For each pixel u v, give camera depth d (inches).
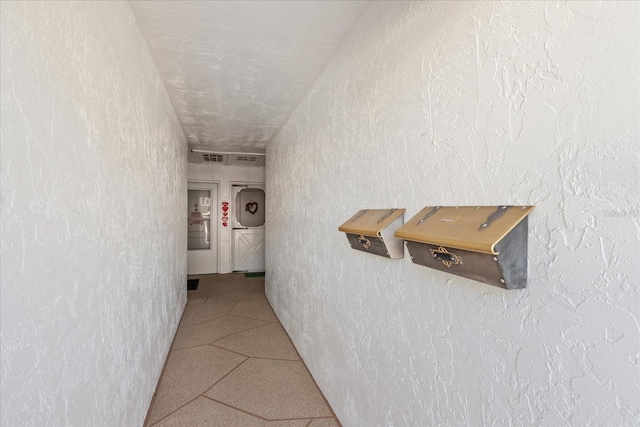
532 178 27.9
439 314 39.8
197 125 145.9
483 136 33.1
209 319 148.4
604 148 22.5
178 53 79.9
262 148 195.0
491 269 28.6
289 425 74.8
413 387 45.1
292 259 123.6
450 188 37.9
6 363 24.0
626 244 21.3
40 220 28.8
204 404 82.7
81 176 37.9
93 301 41.8
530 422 28.1
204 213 256.5
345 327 70.6
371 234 47.1
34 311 28.0
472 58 34.5
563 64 25.3
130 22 61.0
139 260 68.0
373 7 57.8
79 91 37.3
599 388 22.9
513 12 29.6
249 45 76.1
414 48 45.1
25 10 26.5
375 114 56.8
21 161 25.9
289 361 107.0
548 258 26.6
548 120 26.5
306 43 74.2
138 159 67.0
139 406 68.4
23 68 26.1
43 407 29.4
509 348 30.2
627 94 21.2
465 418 35.6
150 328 79.7
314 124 95.9
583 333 24.0
